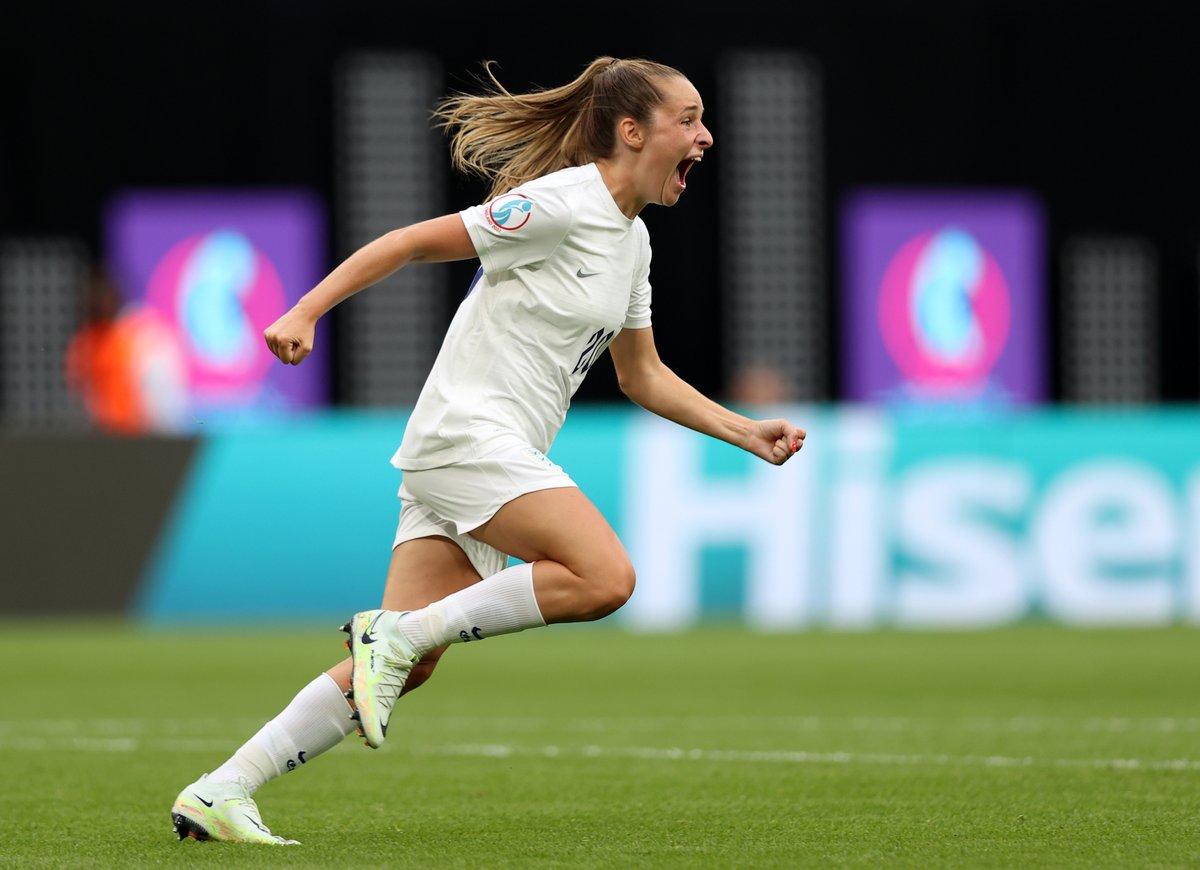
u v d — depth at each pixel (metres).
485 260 15.20
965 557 44.47
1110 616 44.69
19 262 66.62
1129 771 20.06
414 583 15.77
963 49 69.12
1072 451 44.78
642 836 15.55
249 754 15.38
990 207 66.94
